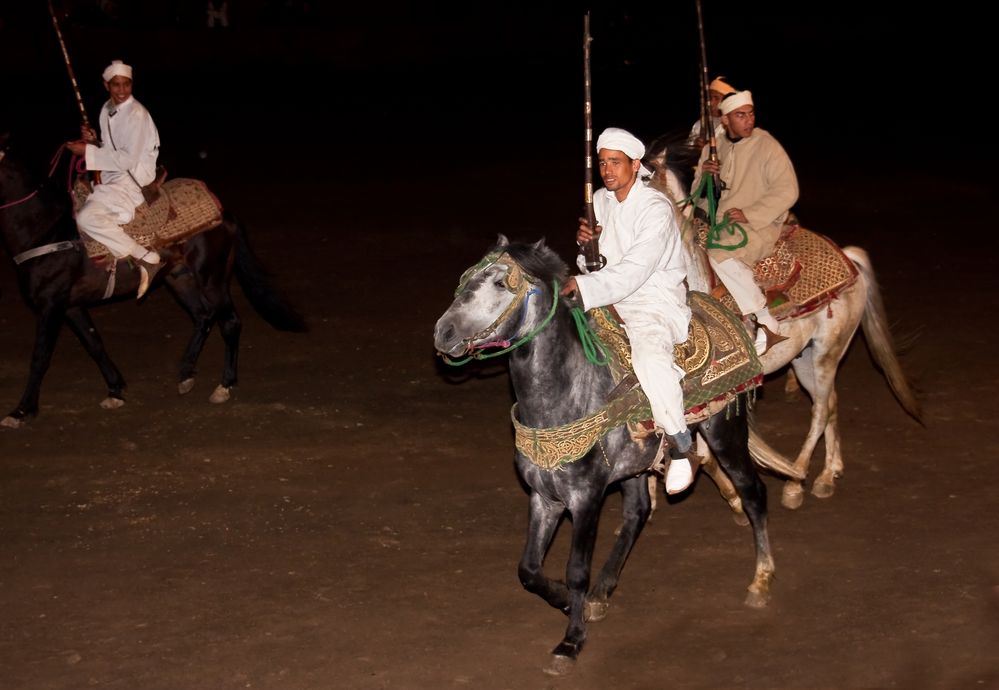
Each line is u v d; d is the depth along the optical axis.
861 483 8.41
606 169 5.88
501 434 9.39
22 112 23.41
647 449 6.21
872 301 8.23
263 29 30.59
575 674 6.05
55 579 7.02
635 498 6.73
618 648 6.31
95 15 29.69
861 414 9.70
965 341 11.38
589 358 5.93
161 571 7.12
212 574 7.09
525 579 6.13
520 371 5.84
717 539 7.61
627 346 6.08
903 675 5.99
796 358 8.18
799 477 7.56
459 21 33.19
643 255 5.82
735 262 7.45
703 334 6.37
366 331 11.88
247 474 8.55
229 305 10.05
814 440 8.11
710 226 7.57
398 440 9.23
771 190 7.61
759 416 9.71
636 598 6.86
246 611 6.65
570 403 5.88
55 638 6.36
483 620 6.58
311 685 5.91
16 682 5.93
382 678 5.98
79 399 9.97
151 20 31.38
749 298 7.42
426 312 12.52
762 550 6.78
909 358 10.95
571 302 5.89
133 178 9.53
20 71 27.33
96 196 9.49
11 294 12.95
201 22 31.75
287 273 13.98
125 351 11.16
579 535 6.03
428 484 8.44
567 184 18.97
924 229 16.11
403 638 6.37
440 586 6.96
